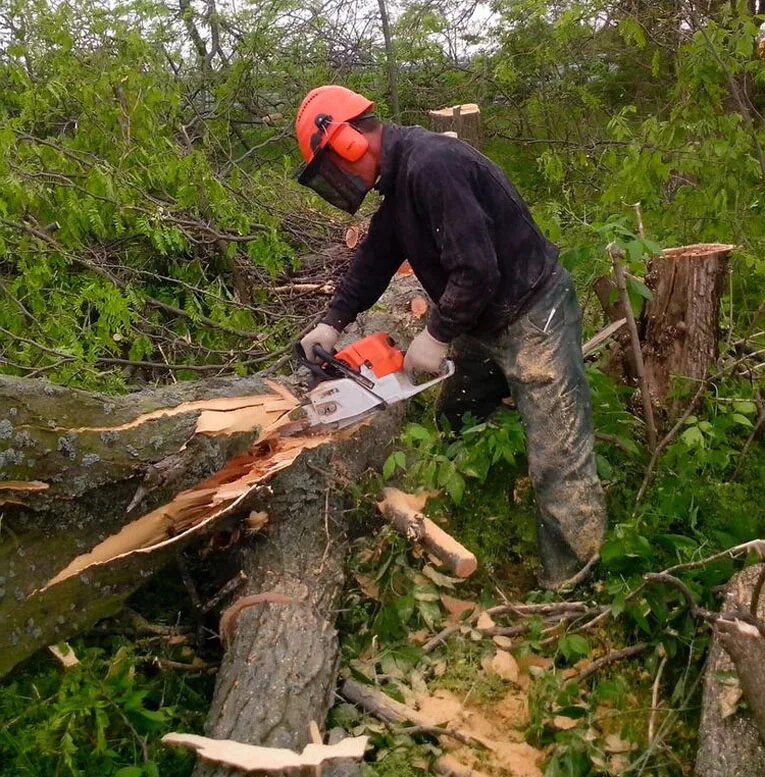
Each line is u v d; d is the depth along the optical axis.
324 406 2.63
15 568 2.13
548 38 6.76
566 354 2.71
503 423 3.02
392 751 2.17
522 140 7.21
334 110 2.52
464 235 2.44
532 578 2.97
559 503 2.72
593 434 2.79
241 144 7.34
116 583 2.37
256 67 6.72
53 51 4.55
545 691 2.30
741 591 2.25
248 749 1.85
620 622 2.54
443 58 7.95
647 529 2.69
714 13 4.64
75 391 2.20
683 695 2.31
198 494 2.43
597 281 3.35
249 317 4.09
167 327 4.16
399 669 2.44
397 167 2.54
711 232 4.04
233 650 2.29
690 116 4.19
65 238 3.80
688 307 3.16
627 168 4.09
